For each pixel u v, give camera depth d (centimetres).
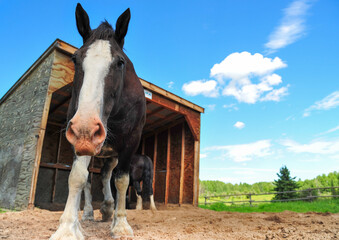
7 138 723
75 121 167
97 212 519
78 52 226
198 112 1042
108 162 376
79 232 189
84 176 207
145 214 548
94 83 194
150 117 1067
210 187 10019
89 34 266
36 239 210
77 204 200
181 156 1020
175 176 1022
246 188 10081
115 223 253
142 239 228
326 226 335
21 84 762
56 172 1001
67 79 634
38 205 820
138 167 792
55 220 371
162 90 895
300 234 262
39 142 565
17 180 586
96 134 173
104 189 374
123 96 270
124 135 282
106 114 206
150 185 782
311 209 899
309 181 4969
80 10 266
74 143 166
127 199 845
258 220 432
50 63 624
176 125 1080
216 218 459
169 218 469
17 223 322
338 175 4722
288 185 3083
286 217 487
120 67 232
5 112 818
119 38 276
